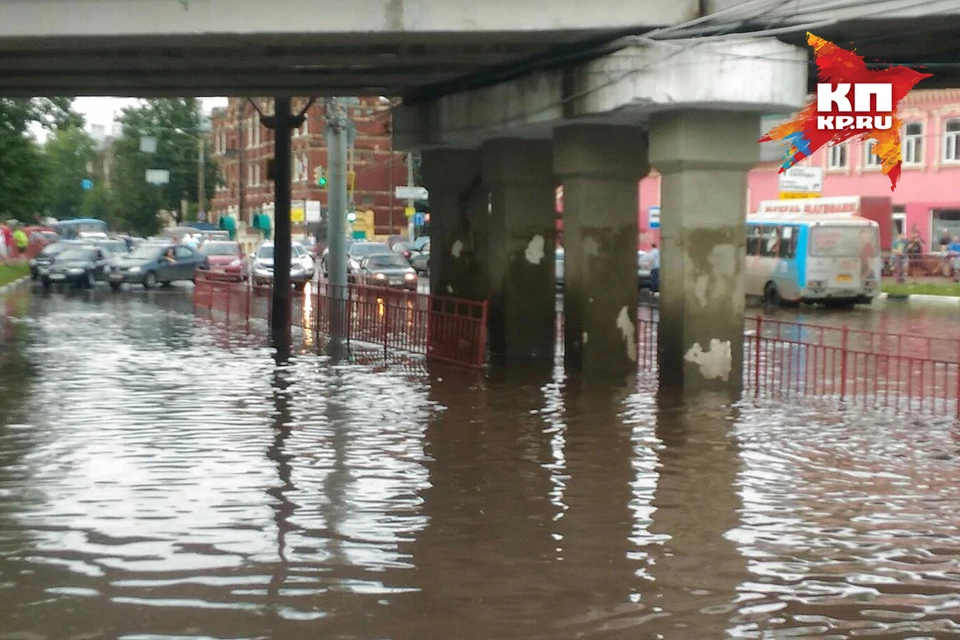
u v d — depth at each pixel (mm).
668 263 17438
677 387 17359
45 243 68938
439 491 10773
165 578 8148
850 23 15211
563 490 10844
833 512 10094
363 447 12797
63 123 52719
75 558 8586
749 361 19250
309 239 68000
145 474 11359
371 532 9367
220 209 100250
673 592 7922
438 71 20875
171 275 46906
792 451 12773
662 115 17047
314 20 16625
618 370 19719
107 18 16891
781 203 41281
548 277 22109
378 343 23859
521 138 21641
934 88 21547
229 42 17391
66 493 10578
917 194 49625
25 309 33844
